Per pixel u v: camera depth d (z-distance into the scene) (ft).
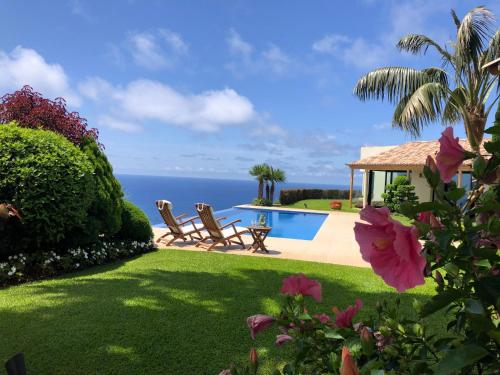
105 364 8.59
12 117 24.75
